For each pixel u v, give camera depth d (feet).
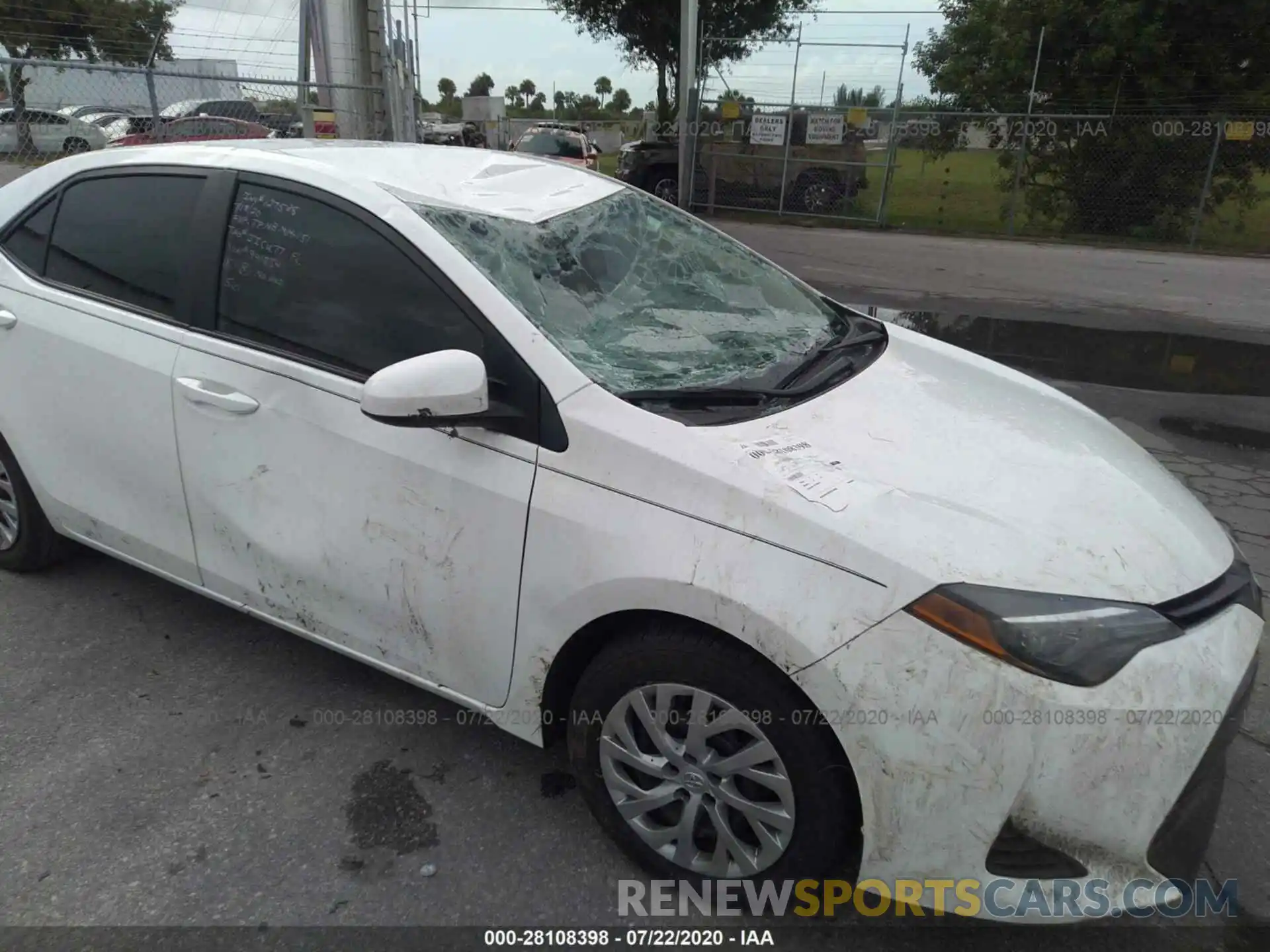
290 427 8.14
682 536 6.42
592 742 7.31
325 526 8.09
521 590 7.16
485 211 8.44
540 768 8.72
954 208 57.98
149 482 9.34
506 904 7.23
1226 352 24.80
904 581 5.93
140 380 9.05
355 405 7.80
